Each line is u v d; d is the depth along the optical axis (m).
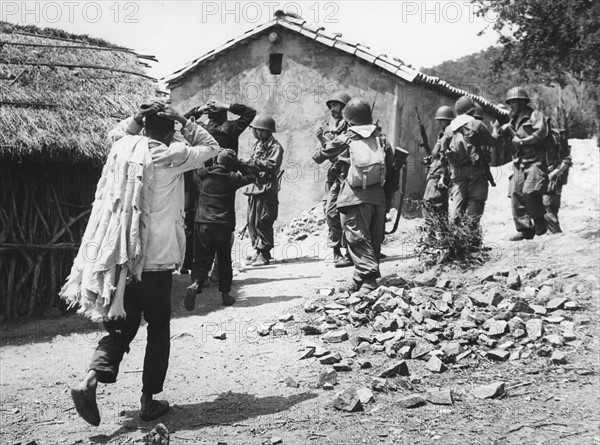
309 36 16.89
